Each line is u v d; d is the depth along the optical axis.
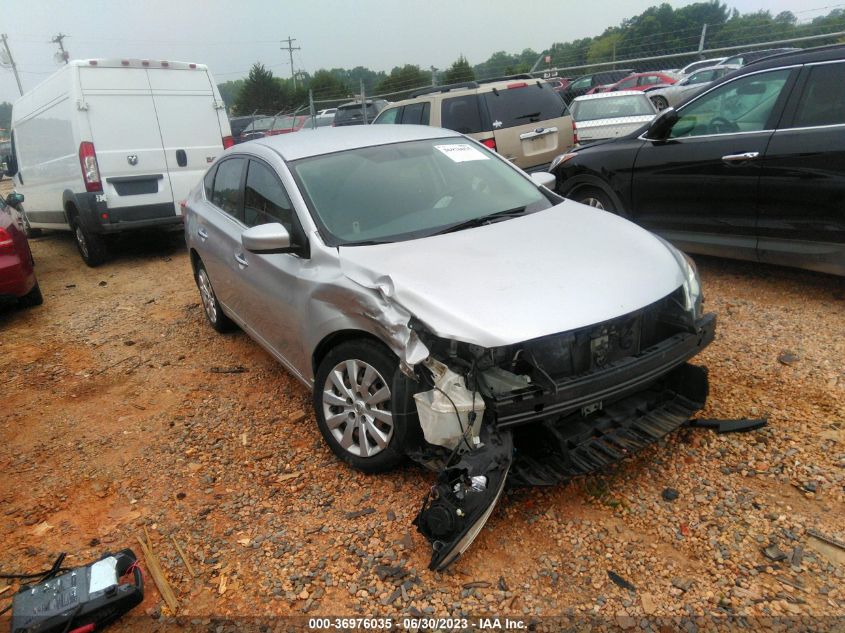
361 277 3.04
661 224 5.79
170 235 10.66
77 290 7.65
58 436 4.04
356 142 4.14
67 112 7.99
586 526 2.79
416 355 2.64
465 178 4.07
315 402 3.43
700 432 3.39
